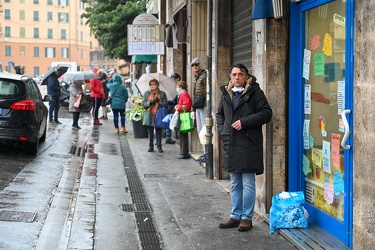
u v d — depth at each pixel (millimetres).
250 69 8461
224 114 6348
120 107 16734
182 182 9438
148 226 6824
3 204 7637
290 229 6156
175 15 13633
